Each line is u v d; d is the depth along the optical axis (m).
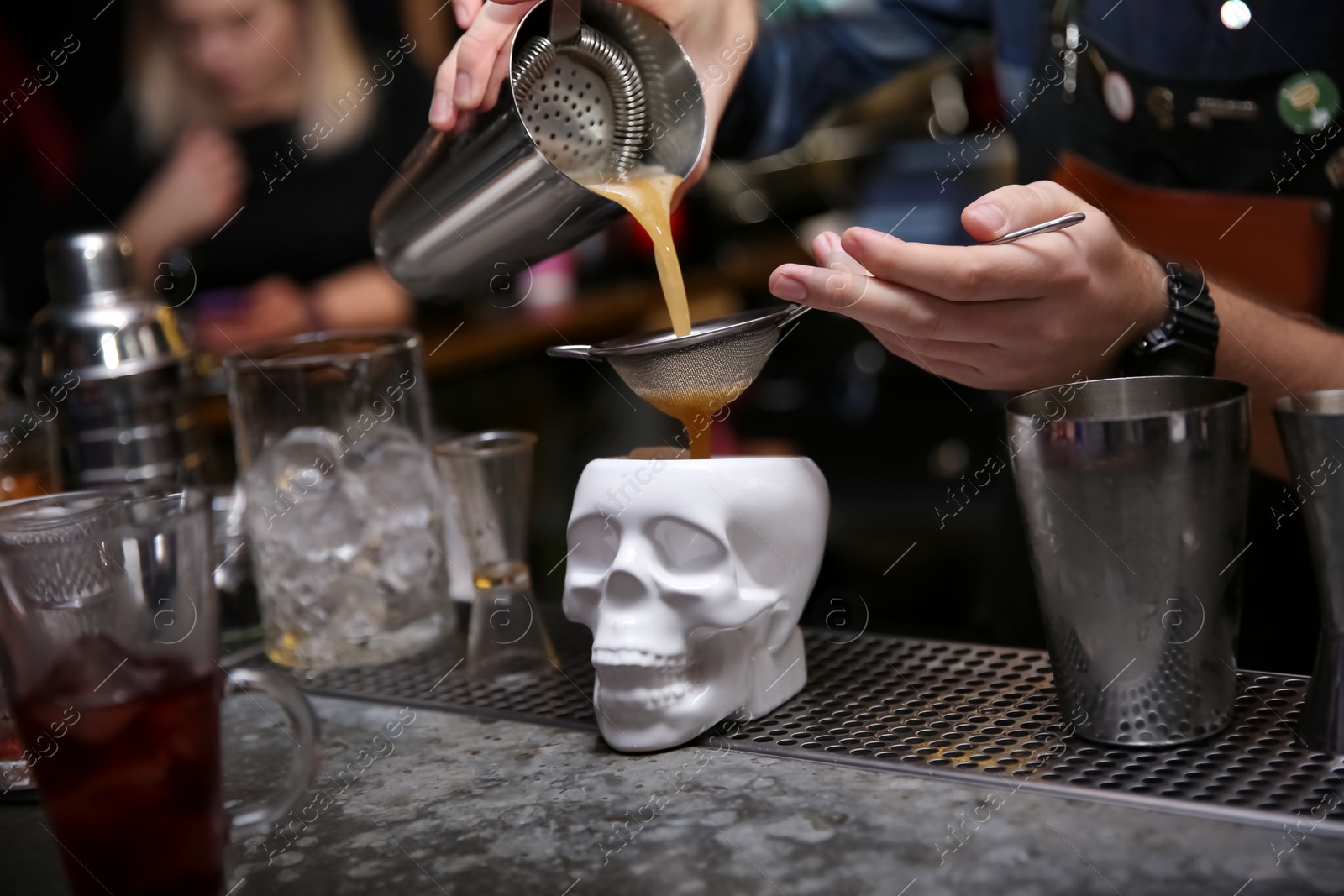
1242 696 0.85
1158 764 0.77
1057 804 0.73
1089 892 0.64
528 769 0.85
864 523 2.52
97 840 0.67
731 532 0.86
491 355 2.52
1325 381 0.99
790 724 0.89
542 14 0.93
